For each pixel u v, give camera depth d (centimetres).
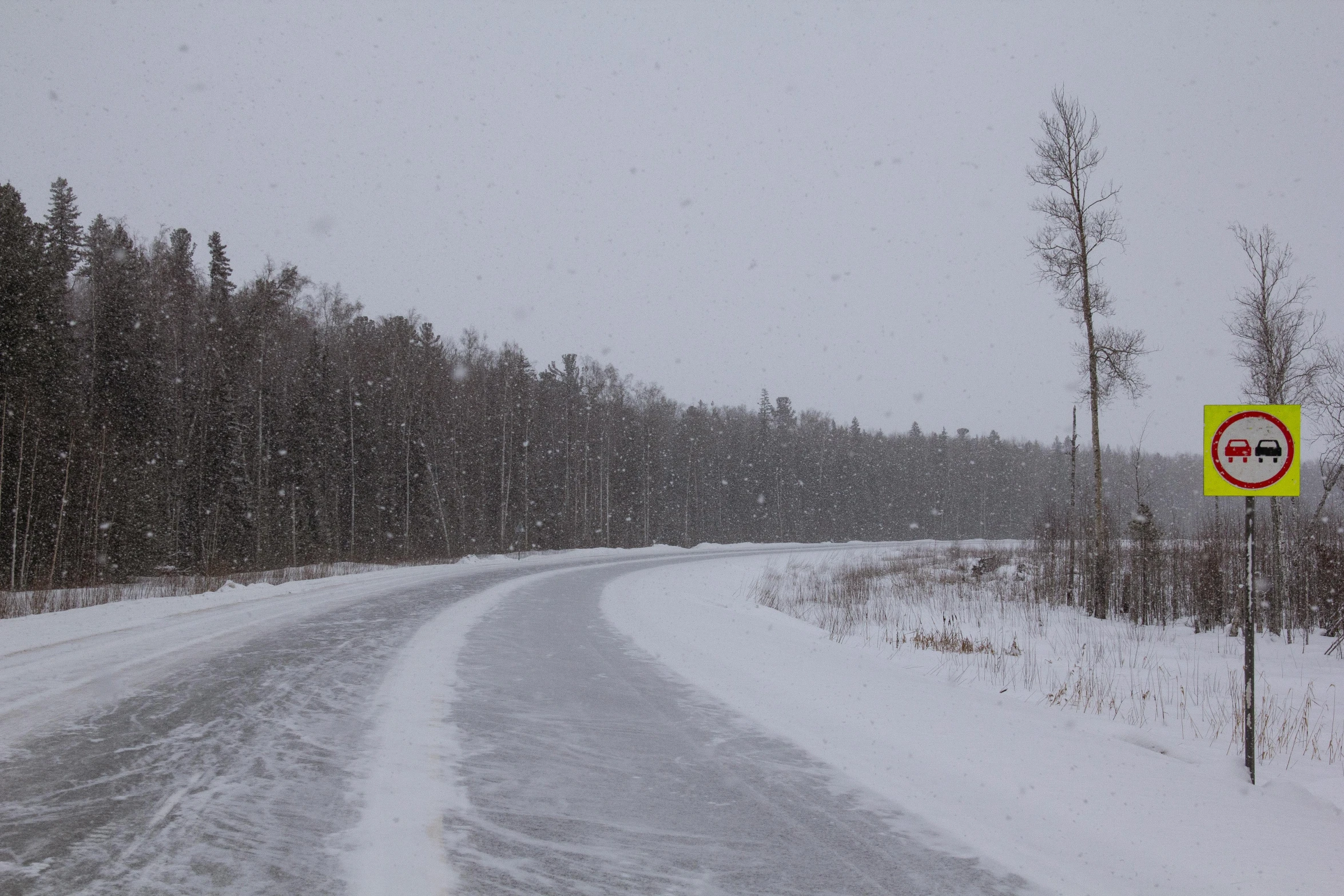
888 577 3062
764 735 648
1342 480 2225
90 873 357
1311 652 1443
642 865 392
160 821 423
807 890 368
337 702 718
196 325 4169
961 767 564
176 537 3581
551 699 768
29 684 768
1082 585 2334
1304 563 1930
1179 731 759
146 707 681
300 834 412
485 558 3859
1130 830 447
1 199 2855
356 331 5109
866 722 696
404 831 421
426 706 714
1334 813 487
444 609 1544
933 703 773
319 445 4172
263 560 3575
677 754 593
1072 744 628
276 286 4359
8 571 2662
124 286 3600
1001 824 456
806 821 459
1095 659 1297
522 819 448
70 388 3122
